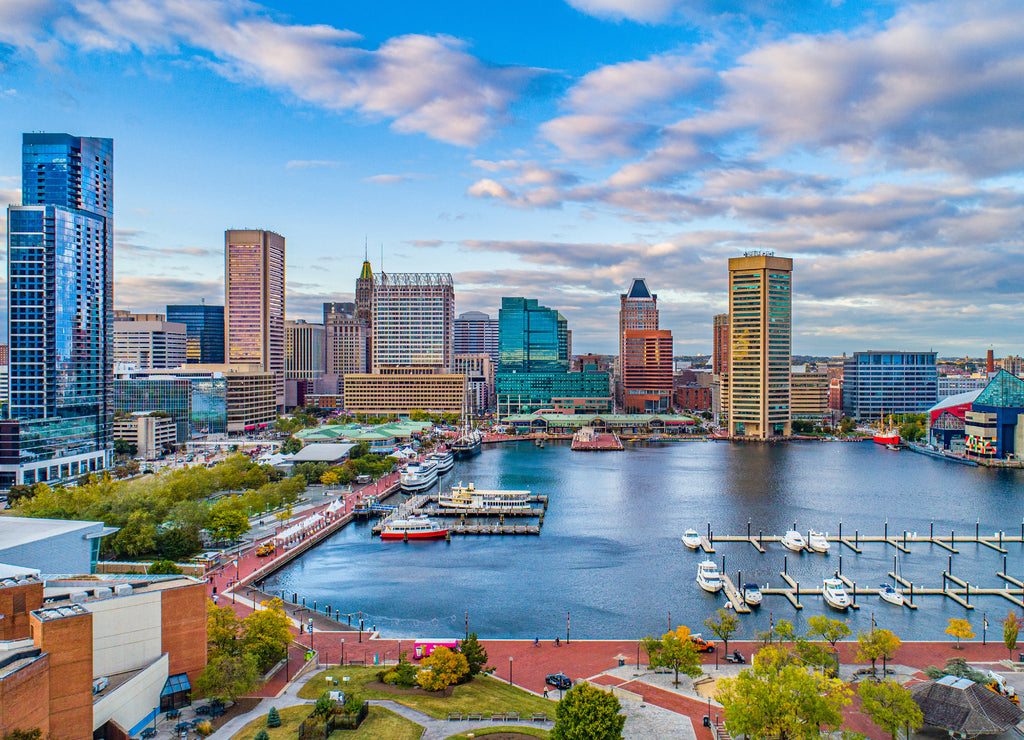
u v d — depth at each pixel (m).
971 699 102.69
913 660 134.88
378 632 152.62
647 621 161.75
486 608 170.62
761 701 95.75
